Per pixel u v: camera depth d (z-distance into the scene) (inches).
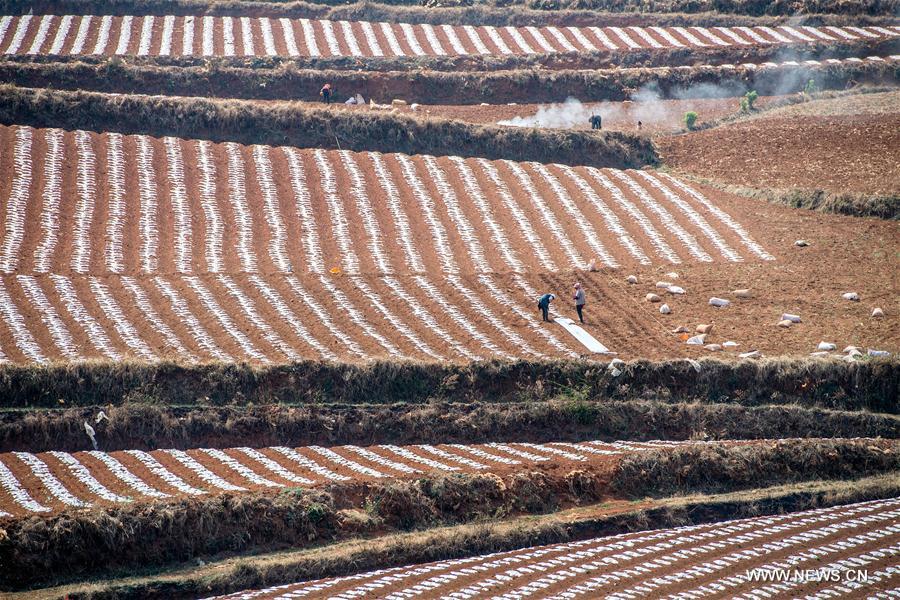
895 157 7800.2
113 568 3695.9
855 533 4111.7
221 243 6250.0
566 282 6190.9
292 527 3973.9
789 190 7377.0
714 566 3762.3
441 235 6643.7
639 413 5078.7
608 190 7470.5
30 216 6205.7
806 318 5836.6
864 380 5310.0
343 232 6540.4
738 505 4436.5
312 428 4749.0
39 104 7421.3
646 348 5482.3
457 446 4790.8
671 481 4633.4
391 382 5004.9
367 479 4234.7
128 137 7357.3
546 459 4618.6
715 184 7647.6
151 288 5649.6
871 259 6560.0
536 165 7785.4
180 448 4544.8
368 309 5669.3
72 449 4426.7
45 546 3614.7
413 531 4111.7
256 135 7691.9
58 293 5442.9
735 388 5265.8
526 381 5152.6
